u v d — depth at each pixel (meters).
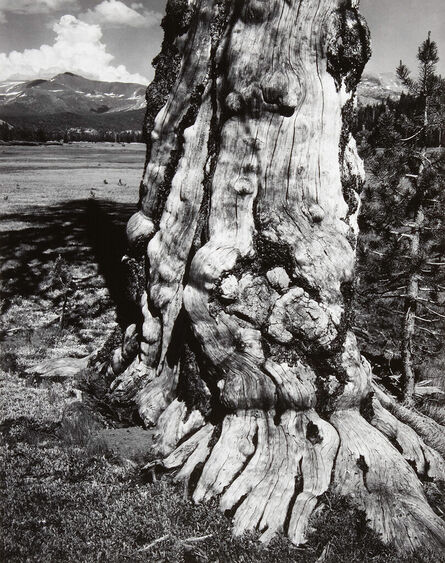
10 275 14.23
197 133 6.75
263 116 6.11
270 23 6.03
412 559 4.59
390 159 7.83
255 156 6.18
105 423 6.96
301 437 5.71
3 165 47.69
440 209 7.68
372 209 8.14
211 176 6.48
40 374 8.77
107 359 8.32
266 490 5.16
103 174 41.38
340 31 6.06
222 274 5.97
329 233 6.20
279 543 4.68
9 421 7.00
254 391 5.85
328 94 6.14
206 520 4.93
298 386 5.80
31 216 20.88
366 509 5.02
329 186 6.25
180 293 6.93
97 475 5.75
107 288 13.52
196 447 5.89
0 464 5.89
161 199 7.27
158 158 7.20
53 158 61.06
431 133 7.75
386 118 7.80
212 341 6.03
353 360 6.16
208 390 6.33
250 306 6.04
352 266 6.27
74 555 4.55
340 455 5.54
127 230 7.59
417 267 7.77
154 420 6.79
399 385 8.57
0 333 11.08
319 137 6.16
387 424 6.32
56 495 5.39
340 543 4.66
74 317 12.09
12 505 5.19
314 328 5.88
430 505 5.40
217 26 6.54
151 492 5.39
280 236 6.07
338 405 6.04
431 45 7.45
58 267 12.49
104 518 5.03
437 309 10.32
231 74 6.24
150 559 4.54
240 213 6.25
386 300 10.07
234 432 5.75
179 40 6.89
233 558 4.52
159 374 7.17
